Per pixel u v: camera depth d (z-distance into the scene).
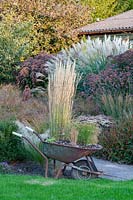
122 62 12.48
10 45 16.75
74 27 21.38
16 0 20.14
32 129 7.92
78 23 21.61
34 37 19.66
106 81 11.98
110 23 21.11
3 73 16.56
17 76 16.02
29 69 15.59
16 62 16.73
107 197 5.83
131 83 11.76
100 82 12.09
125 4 30.94
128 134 9.07
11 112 9.98
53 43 20.55
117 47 14.90
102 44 15.05
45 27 20.33
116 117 10.74
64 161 7.29
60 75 8.10
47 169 7.30
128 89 11.72
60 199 5.70
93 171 7.47
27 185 6.42
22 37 17.58
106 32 19.80
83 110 11.55
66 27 20.61
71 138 7.73
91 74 12.85
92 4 29.19
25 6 20.14
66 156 7.20
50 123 8.05
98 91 11.88
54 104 8.05
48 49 20.39
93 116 10.91
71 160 7.24
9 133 8.33
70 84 8.09
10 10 20.00
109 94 11.20
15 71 16.50
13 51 16.72
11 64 16.66
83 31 20.70
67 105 8.06
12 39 16.89
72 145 7.29
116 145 9.05
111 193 6.03
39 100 12.20
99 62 14.15
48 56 15.88
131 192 6.10
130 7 30.92
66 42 20.58
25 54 17.25
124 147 8.95
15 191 6.07
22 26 17.67
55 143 7.23
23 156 8.30
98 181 7.08
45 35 20.27
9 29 17.23
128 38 17.77
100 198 5.78
